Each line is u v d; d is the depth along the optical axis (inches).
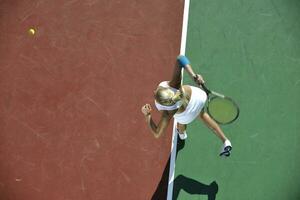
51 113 374.9
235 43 385.1
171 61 380.8
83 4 394.0
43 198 359.9
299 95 375.6
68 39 388.5
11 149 368.8
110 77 379.6
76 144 368.8
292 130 369.4
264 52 383.9
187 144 366.3
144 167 362.9
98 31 388.8
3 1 394.3
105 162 364.8
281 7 392.5
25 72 382.9
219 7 391.9
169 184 359.9
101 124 371.6
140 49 383.6
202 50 383.2
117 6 392.5
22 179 363.3
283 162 364.2
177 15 389.1
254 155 365.1
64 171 364.2
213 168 362.9
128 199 358.3
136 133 368.8
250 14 391.2
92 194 359.9
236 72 379.6
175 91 300.8
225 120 318.3
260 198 358.3
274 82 378.0
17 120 374.0
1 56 386.3
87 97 376.8
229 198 358.3
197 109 313.9
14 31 390.6
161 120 305.1
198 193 358.9
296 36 386.9
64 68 382.6
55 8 394.3
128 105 374.0
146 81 377.7
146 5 391.5
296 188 359.6
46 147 368.8
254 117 371.6
